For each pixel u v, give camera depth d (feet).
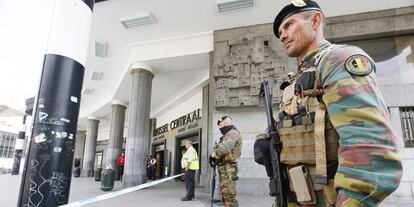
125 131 87.86
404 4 27.55
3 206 21.56
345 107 2.95
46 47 10.58
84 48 11.31
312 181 3.51
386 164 2.56
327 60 3.54
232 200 14.56
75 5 11.08
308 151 3.60
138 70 37.96
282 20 4.60
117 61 43.32
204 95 46.85
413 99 26.30
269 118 4.72
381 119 2.76
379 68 28.09
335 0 27.55
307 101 3.79
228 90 30.53
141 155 36.65
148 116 38.09
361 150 2.67
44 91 10.18
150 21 32.09
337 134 3.30
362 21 28.66
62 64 10.48
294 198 3.94
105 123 92.73
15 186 39.88
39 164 9.72
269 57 30.01
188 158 26.17
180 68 40.24
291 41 4.40
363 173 2.57
